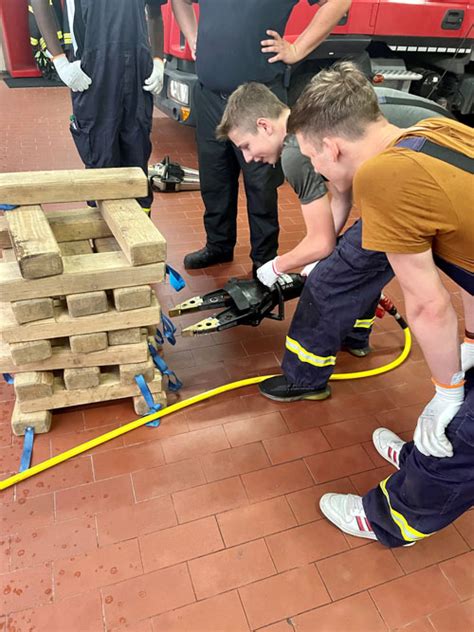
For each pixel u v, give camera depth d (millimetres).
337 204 1998
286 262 1991
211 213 3115
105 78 2670
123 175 1960
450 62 4945
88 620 1454
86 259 1785
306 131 1364
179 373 2432
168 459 1967
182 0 2992
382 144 1291
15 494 1796
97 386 2035
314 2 2727
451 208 991
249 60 2551
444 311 1083
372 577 1615
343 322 2062
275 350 2641
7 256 1981
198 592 1539
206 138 2869
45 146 5211
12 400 2205
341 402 2326
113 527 1706
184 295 2994
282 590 1561
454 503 1399
